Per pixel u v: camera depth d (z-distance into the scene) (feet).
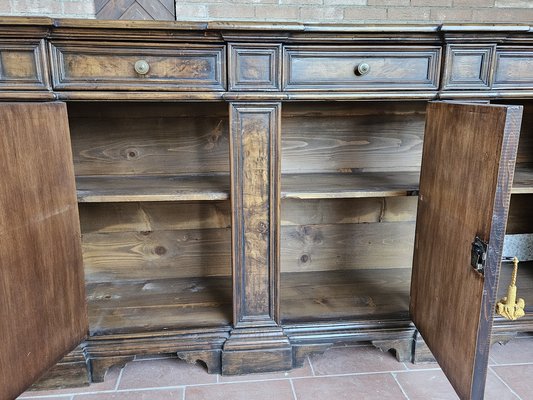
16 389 2.94
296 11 4.67
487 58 3.61
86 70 3.30
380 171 5.02
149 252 5.02
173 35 3.28
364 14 4.75
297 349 4.19
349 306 4.51
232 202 3.75
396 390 3.96
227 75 3.43
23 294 2.96
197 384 4.03
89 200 3.75
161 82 3.40
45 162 3.11
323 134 4.85
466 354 3.06
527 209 5.42
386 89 3.61
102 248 4.93
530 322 4.33
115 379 4.10
